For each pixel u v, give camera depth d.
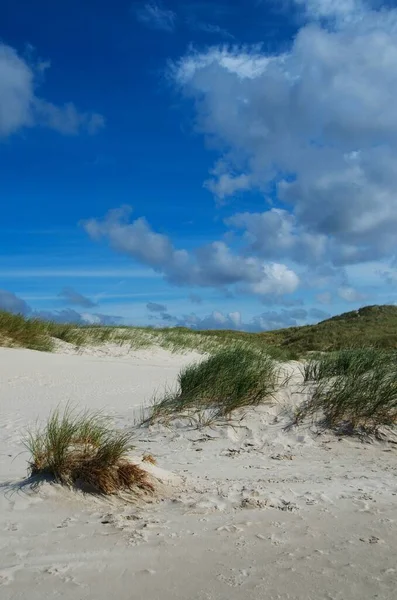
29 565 3.40
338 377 10.34
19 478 5.30
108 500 4.83
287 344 42.91
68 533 3.97
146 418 9.65
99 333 23.28
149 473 5.42
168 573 3.34
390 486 5.93
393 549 3.78
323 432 8.72
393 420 8.95
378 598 3.04
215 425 9.00
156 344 23.45
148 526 4.18
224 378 10.17
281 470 6.82
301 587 3.17
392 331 40.94
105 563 3.47
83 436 5.71
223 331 48.38
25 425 8.78
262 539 3.96
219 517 4.47
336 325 46.44
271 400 9.89
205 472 6.50
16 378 13.58
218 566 3.46
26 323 20.67
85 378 14.25
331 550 3.75
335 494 5.34
